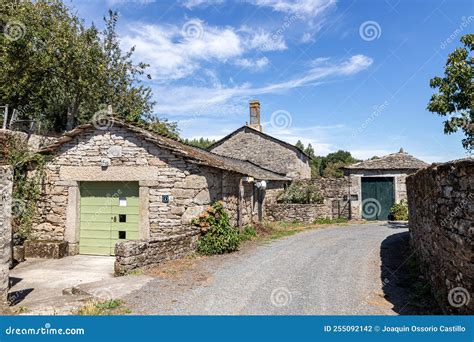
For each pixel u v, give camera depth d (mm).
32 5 16062
